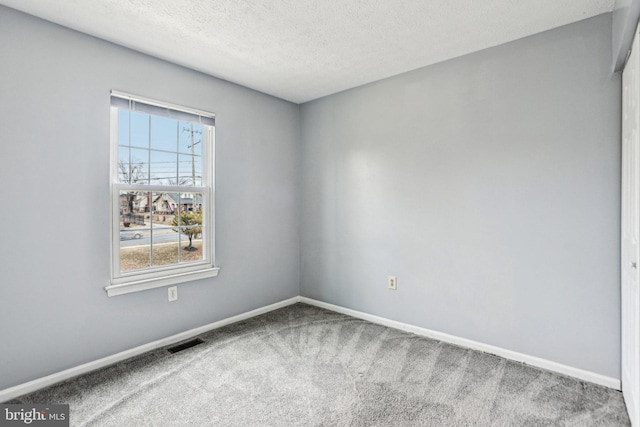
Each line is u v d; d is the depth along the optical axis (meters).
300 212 3.84
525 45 2.31
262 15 2.05
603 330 2.06
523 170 2.33
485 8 1.98
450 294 2.70
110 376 2.21
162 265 2.72
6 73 1.94
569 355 2.18
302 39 2.35
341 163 3.42
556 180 2.21
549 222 2.24
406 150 2.93
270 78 3.05
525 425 1.71
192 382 2.14
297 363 2.38
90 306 2.29
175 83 2.72
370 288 3.21
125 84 2.44
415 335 2.86
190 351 2.58
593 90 2.06
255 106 3.36
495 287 2.47
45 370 2.10
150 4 1.93
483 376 2.18
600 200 2.06
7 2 1.90
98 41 2.30
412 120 2.88
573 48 2.13
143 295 2.56
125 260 2.51
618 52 1.76
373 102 3.15
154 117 2.66
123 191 2.48
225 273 3.12
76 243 2.22
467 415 1.80
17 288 2.00
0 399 1.93
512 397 1.95
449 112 2.67
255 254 3.38
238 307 3.24
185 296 2.83
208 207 3.02
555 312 2.23
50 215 2.11
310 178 3.72
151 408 1.87
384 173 3.08
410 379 2.16
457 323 2.67
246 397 1.97
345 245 3.41
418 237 2.87
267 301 3.52
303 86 3.25
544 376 2.17
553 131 2.21
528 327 2.34
